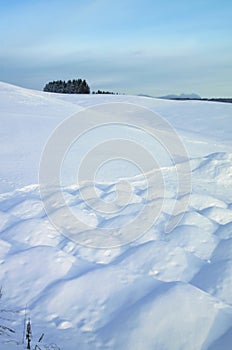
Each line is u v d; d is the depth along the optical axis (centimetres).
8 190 631
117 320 324
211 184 778
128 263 425
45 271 389
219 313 327
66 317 331
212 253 462
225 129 1950
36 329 309
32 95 1788
